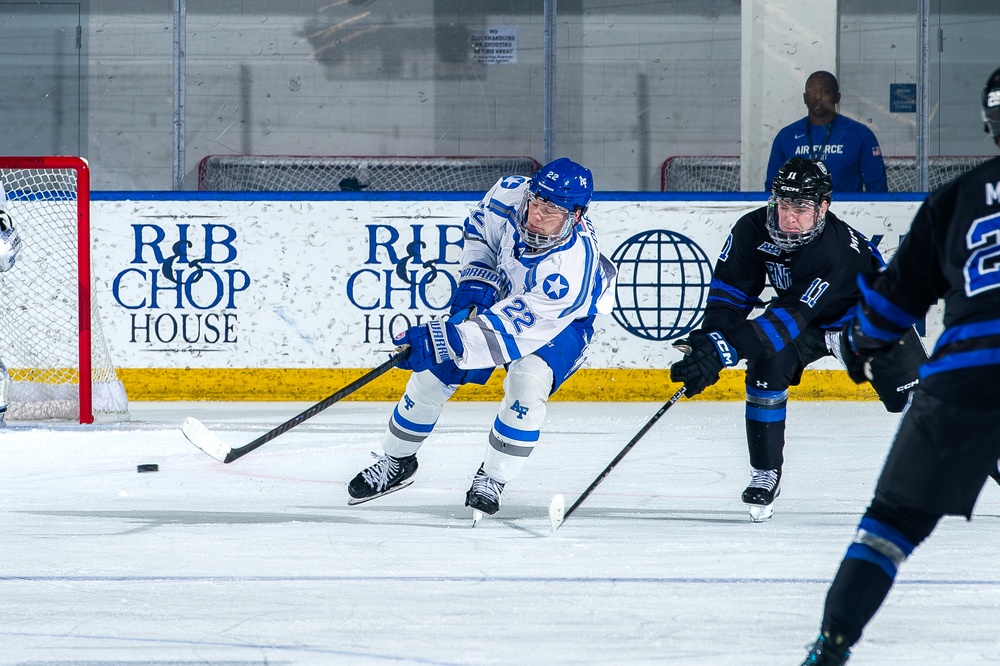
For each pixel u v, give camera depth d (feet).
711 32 128.88
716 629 25.76
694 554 34.17
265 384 76.28
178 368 76.18
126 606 27.50
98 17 127.24
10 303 71.72
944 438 20.20
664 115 129.59
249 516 40.04
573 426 64.80
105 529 37.50
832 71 85.56
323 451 55.83
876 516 20.94
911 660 23.49
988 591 29.37
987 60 127.85
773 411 39.99
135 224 75.56
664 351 76.95
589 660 23.32
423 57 128.88
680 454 55.16
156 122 128.16
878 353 22.90
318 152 129.08
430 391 40.14
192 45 127.75
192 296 75.87
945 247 21.03
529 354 38.14
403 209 75.97
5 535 36.42
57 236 72.28
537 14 128.47
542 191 35.88
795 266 39.88
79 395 65.00
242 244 75.82
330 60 128.47
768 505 39.70
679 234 76.48
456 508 41.96
